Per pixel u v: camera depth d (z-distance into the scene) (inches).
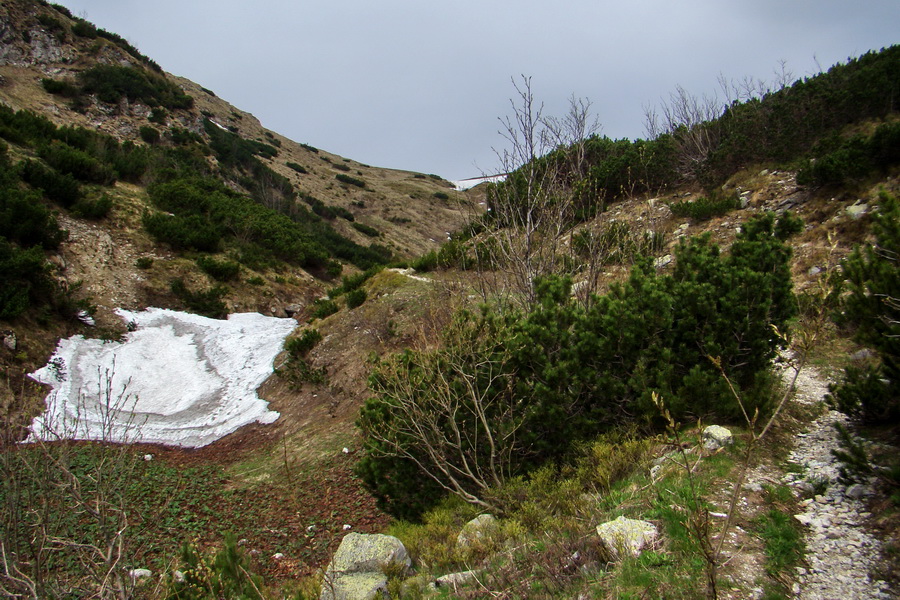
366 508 300.4
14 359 470.6
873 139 435.2
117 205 844.0
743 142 605.9
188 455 409.4
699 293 220.2
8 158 783.7
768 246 234.7
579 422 219.6
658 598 115.6
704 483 160.6
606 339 224.1
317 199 2123.5
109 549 147.9
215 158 1600.6
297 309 847.7
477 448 235.1
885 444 169.9
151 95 1615.4
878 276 182.9
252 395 521.7
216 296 752.3
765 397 194.9
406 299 549.3
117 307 652.1
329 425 420.2
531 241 332.8
